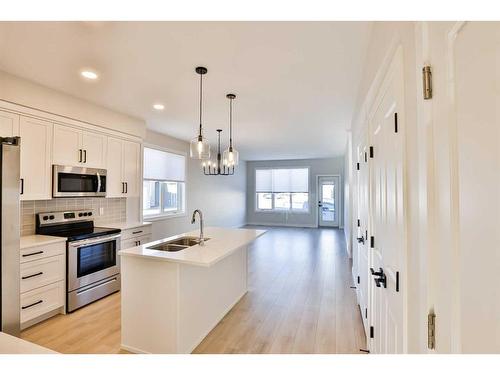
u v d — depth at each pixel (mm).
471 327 622
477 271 597
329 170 9312
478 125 589
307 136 5578
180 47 2098
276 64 2385
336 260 5168
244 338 2492
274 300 3340
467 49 627
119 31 1874
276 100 3332
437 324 791
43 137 2902
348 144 5363
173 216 5762
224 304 2941
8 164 1526
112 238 3461
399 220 1181
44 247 2723
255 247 6324
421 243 884
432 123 816
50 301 2773
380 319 1678
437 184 788
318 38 1973
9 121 2607
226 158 3430
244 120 4277
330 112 3838
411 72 1010
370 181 2033
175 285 2148
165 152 5570
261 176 10133
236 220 9266
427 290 834
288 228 9328
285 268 4664
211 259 2074
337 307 3121
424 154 854
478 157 590
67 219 3439
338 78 2672
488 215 557
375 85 1757
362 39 1983
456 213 685
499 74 524
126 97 3240
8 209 1520
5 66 2428
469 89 623
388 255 1429
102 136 3613
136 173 4211
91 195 3414
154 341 2203
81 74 2594
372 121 1939
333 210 9453
